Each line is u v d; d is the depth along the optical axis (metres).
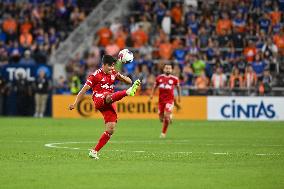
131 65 99.38
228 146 53.31
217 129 74.44
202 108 93.75
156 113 94.69
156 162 40.34
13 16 110.44
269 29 102.56
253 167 38.06
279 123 85.12
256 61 96.75
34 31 107.81
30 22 108.25
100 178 33.41
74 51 107.88
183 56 101.75
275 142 57.56
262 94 93.50
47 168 37.12
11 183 31.73
